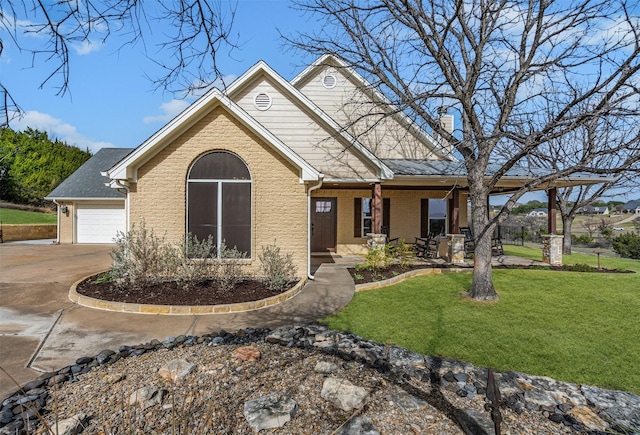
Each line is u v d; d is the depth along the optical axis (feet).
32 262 38.42
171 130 28.27
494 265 38.78
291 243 30.60
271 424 9.98
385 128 46.01
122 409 10.43
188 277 25.63
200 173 29.78
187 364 13.30
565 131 18.43
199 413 10.45
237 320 19.95
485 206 25.39
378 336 17.71
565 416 11.15
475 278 25.21
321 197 48.83
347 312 21.72
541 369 14.70
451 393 12.32
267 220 30.40
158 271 26.68
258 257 29.99
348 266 37.86
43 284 27.35
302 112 39.52
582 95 21.34
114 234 61.62
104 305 21.75
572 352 16.29
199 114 29.48
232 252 27.53
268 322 19.63
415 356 15.19
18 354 14.76
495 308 22.80
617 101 17.04
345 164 38.06
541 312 22.04
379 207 37.88
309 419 10.40
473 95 26.27
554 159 19.51
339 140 38.50
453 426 10.43
